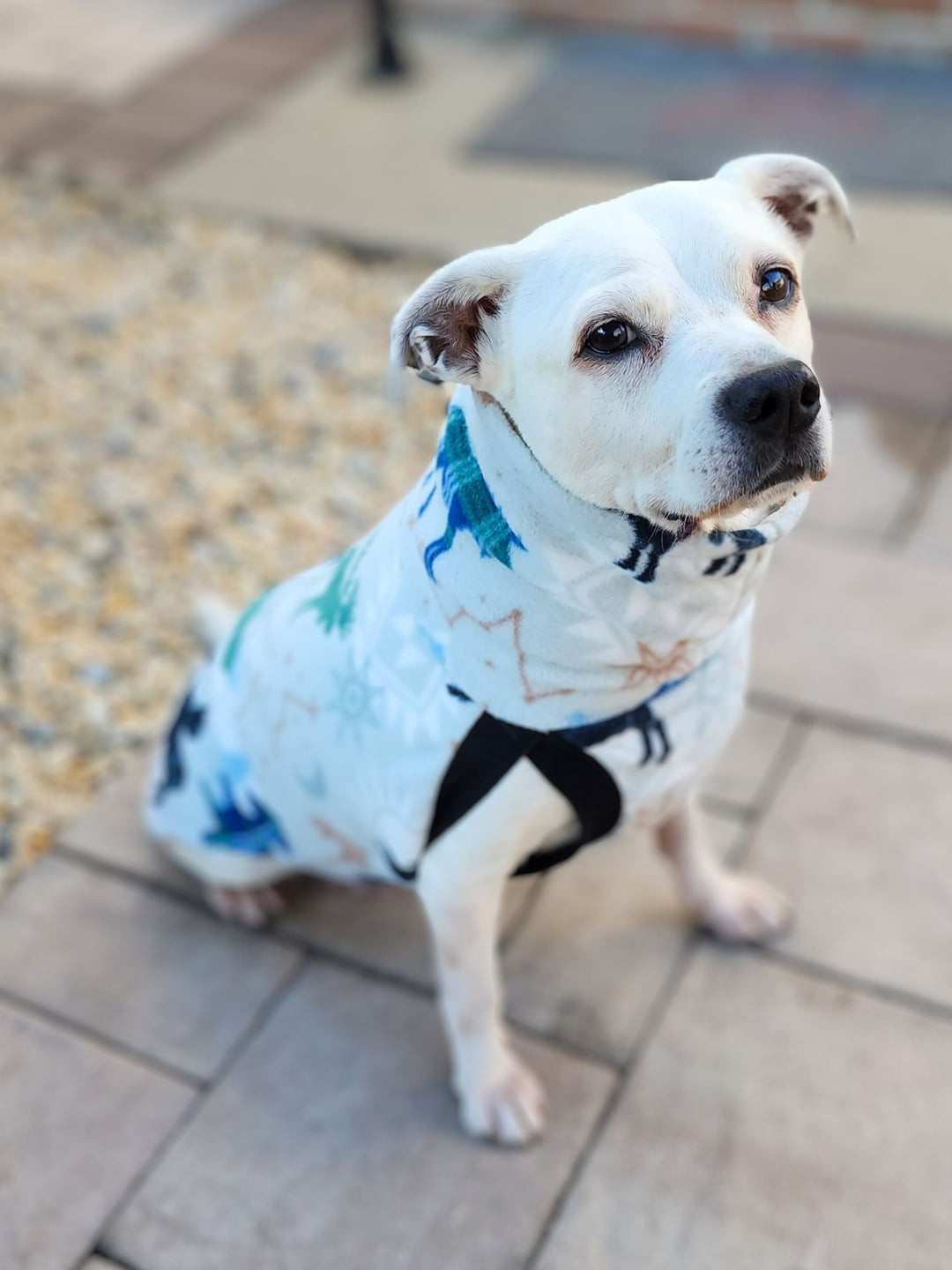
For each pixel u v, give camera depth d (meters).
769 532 1.47
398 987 2.31
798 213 1.70
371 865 2.04
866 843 2.44
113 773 2.79
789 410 1.31
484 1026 1.99
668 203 1.43
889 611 2.93
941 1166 1.95
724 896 2.28
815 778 2.58
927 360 3.76
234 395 3.96
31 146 5.40
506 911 2.40
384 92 5.73
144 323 4.30
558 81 5.70
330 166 5.14
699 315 1.38
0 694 3.00
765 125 5.11
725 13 5.75
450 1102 2.12
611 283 1.36
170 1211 2.00
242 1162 2.05
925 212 4.46
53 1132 2.11
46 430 3.84
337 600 1.80
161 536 3.44
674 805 1.89
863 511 3.23
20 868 2.60
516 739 1.60
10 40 6.50
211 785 2.16
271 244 4.67
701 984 2.24
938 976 2.21
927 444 3.43
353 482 3.59
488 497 1.48
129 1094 2.16
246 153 5.28
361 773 1.76
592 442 1.39
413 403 3.87
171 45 6.33
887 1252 1.85
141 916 2.46
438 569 1.54
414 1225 1.95
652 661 1.57
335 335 4.18
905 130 4.97
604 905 2.40
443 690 1.61
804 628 2.91
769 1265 1.86
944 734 2.63
